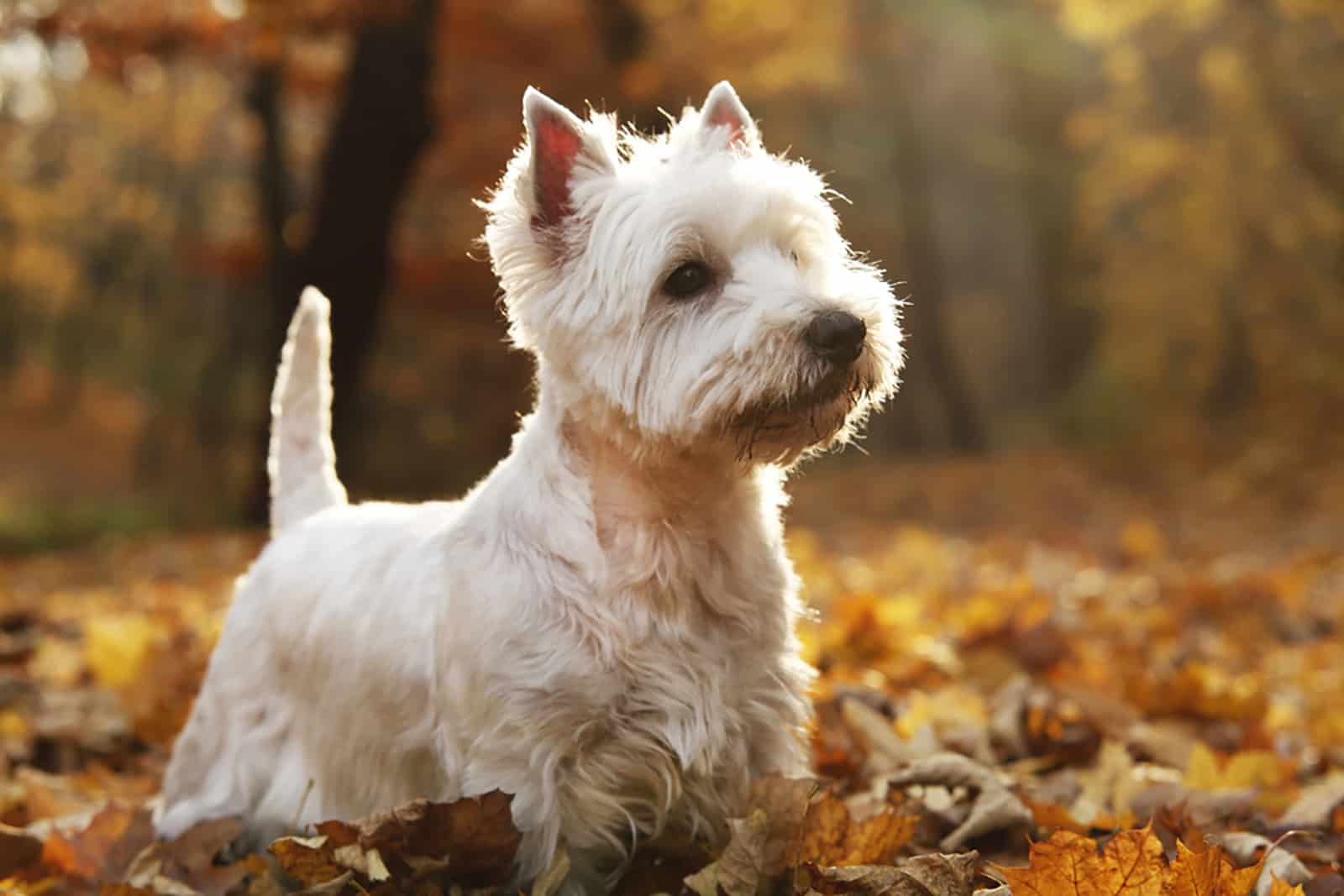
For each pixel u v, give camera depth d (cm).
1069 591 898
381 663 313
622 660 284
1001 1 2730
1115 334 2766
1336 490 1717
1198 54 2333
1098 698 480
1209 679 532
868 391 301
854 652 598
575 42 1803
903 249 3067
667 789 289
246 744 354
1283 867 283
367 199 1584
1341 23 2175
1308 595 875
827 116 2884
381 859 284
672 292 299
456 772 294
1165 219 2522
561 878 277
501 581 290
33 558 1684
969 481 2112
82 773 479
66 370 4316
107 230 3500
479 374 2725
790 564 322
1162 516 1634
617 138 350
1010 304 3678
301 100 2120
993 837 330
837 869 272
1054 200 3231
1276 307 2358
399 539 332
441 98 1816
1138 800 360
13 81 2502
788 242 310
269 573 363
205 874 328
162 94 3016
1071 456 2392
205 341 3709
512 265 320
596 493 295
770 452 296
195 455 3600
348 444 1666
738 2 1767
